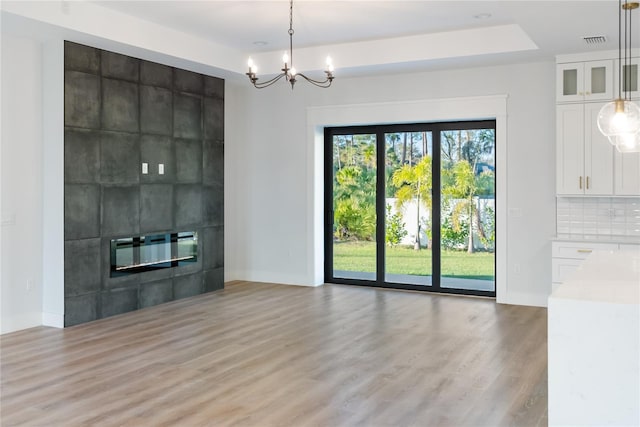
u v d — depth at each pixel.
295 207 8.19
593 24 5.08
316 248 8.11
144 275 6.64
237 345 5.14
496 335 5.44
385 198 7.91
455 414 3.58
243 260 8.58
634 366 2.44
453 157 7.46
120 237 6.30
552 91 6.65
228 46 7.16
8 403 3.79
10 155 5.61
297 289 7.86
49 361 4.68
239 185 8.54
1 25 5.21
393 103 7.49
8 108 5.59
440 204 7.55
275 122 8.27
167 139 6.88
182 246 7.18
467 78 7.07
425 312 6.45
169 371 4.42
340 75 7.52
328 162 8.25
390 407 3.70
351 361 4.66
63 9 5.27
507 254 6.94
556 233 6.67
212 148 7.57
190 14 5.81
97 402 3.80
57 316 5.81
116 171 6.23
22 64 5.67
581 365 2.52
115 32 5.74
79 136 5.84
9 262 5.63
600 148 6.17
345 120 7.80
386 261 7.93
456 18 5.89
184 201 7.17
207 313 6.40
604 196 6.23
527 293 6.86
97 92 6.00
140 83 6.50
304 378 4.26
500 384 4.11
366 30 6.37
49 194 5.81
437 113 7.25
